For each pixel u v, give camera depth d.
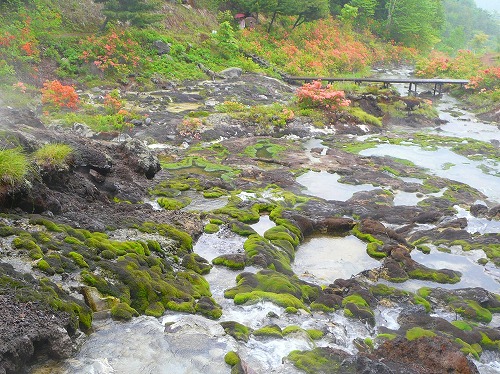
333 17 52.69
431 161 19.06
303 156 18.62
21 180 8.89
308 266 10.62
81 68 25.42
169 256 9.38
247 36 38.44
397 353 7.05
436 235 12.30
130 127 19.44
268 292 8.56
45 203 9.31
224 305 8.19
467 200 14.94
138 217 10.73
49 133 12.73
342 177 16.44
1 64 22.05
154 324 7.05
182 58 30.75
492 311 9.39
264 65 34.62
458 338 8.08
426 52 55.94
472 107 31.36
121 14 29.25
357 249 11.48
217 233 11.02
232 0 42.88
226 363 6.39
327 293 9.09
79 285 7.25
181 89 26.62
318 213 13.10
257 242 10.45
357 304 8.76
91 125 18.52
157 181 14.28
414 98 28.09
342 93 24.28
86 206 10.48
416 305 9.15
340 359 6.73
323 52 40.41
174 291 7.98
